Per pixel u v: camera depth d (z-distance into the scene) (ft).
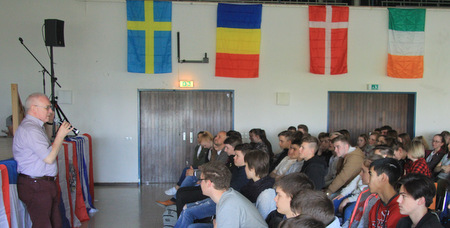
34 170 10.26
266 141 19.30
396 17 23.04
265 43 23.11
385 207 7.66
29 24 22.06
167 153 23.44
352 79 23.39
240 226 7.55
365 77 23.40
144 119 23.29
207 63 23.03
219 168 7.99
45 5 22.11
